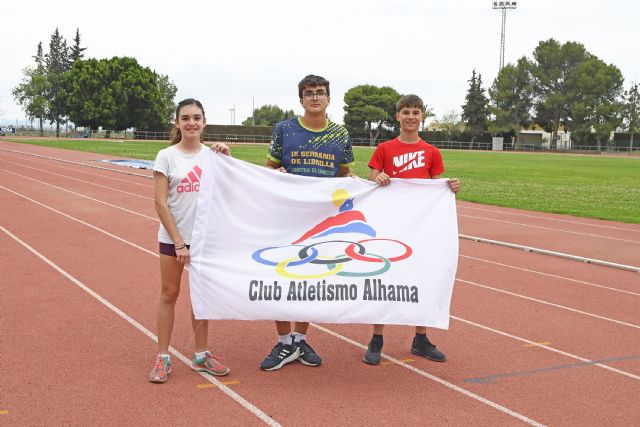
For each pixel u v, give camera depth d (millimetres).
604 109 80375
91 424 3779
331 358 5137
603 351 5500
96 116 76250
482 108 87562
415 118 5297
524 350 5473
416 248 4969
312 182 4922
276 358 4812
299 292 4668
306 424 3867
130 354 5047
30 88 80438
